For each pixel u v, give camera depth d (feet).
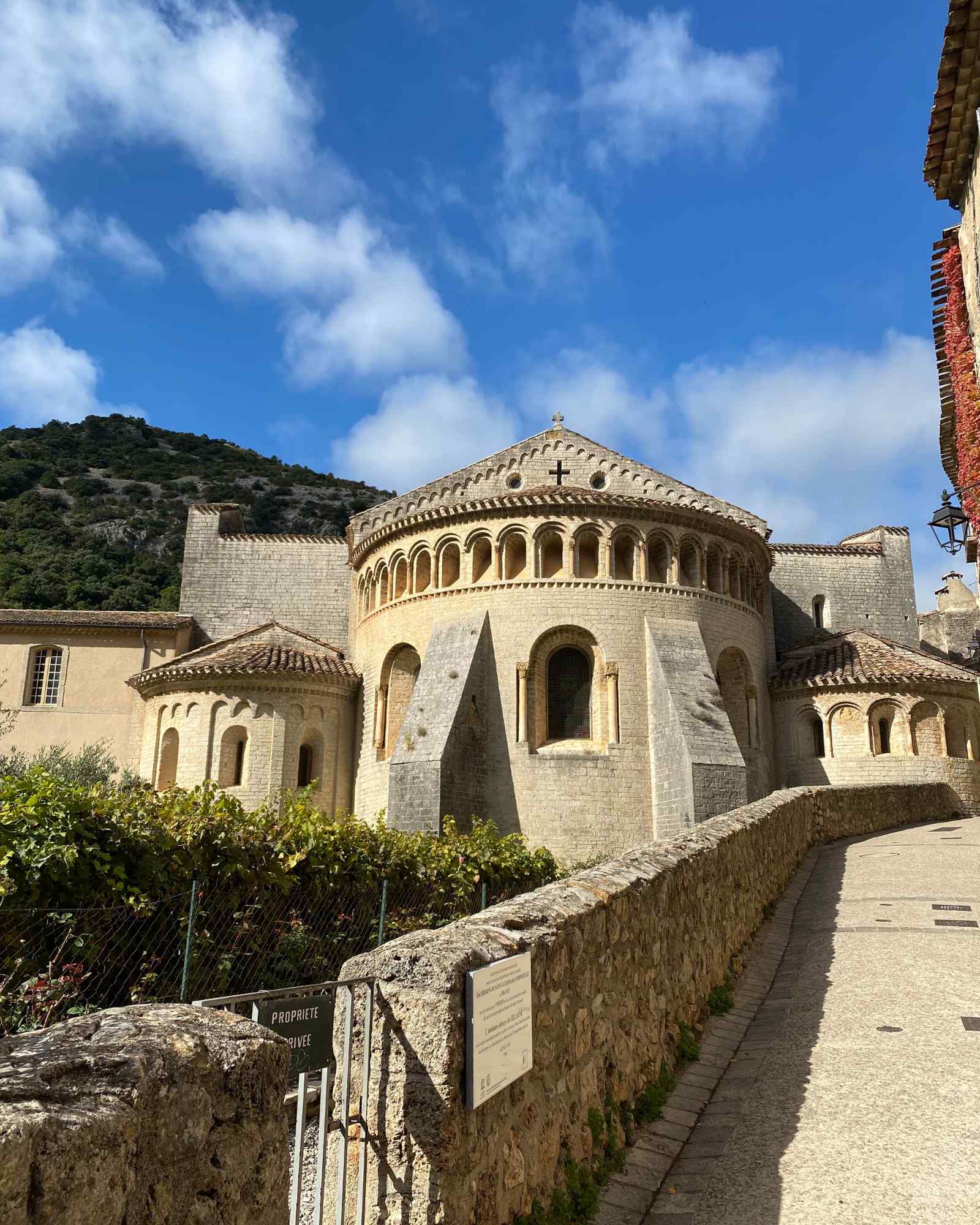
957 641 182.09
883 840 87.61
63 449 470.39
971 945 43.27
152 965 35.22
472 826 97.25
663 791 98.68
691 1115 27.50
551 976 22.21
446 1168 16.38
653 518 109.29
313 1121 20.56
